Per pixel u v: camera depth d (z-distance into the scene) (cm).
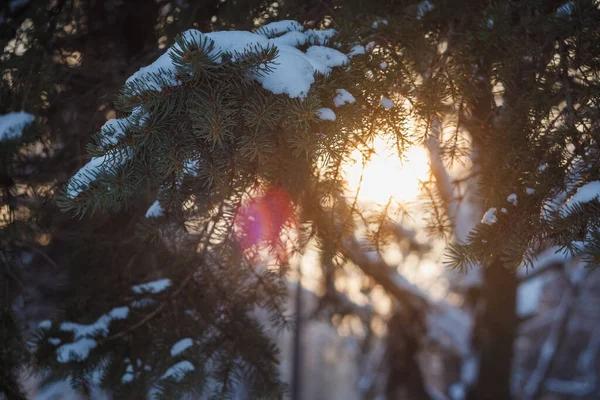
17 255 261
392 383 743
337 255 199
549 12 183
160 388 204
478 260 162
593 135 164
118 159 149
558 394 1353
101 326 224
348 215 194
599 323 1308
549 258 609
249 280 234
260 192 198
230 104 146
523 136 176
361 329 748
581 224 150
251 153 167
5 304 239
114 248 259
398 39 188
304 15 218
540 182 163
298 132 157
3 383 229
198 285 233
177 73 138
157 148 150
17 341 230
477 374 607
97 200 146
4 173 234
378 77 176
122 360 219
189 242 227
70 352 216
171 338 223
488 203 177
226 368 225
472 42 185
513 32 181
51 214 253
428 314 680
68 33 259
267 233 204
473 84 191
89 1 268
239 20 226
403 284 632
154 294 231
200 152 161
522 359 1360
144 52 262
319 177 199
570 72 179
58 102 245
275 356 238
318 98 151
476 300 651
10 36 247
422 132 188
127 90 138
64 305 244
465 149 196
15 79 230
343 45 174
